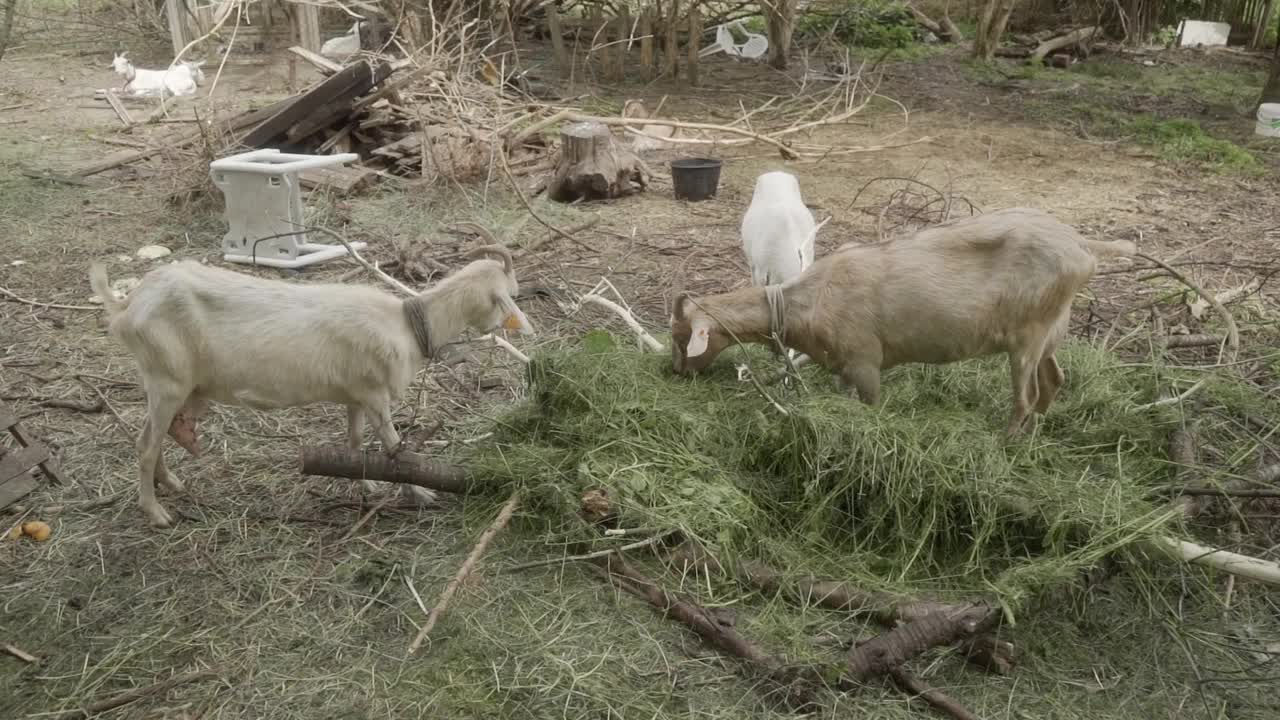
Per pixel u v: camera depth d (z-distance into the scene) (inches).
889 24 696.4
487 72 456.8
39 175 354.3
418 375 207.8
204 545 154.3
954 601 138.9
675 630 137.5
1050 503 149.1
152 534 156.6
